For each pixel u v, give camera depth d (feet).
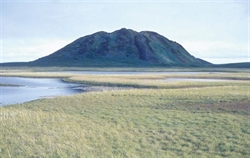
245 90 125.59
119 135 56.08
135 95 113.09
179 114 75.97
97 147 49.11
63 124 63.82
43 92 159.12
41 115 73.92
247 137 53.16
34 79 268.82
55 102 101.04
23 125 61.72
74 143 50.44
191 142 51.75
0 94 150.00
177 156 45.14
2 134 54.60
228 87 143.64
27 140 51.08
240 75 296.92
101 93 120.57
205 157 44.37
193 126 62.49
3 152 45.68
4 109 86.99
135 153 46.34
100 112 80.53
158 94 114.42
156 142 52.08
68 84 209.67
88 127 62.03
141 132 58.75
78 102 99.66
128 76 268.00
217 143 50.47
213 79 252.01
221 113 76.18
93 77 253.85
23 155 44.73
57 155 44.65
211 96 103.91
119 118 71.92
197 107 86.02
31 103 101.86
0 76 306.76
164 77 267.18
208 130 58.75
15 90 171.22
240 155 44.70
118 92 122.62
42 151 46.16
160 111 80.94
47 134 55.31
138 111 81.35
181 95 108.88
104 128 61.36
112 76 268.00
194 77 276.82
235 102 91.86
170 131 58.75
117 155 45.16
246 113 75.41
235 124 62.59
